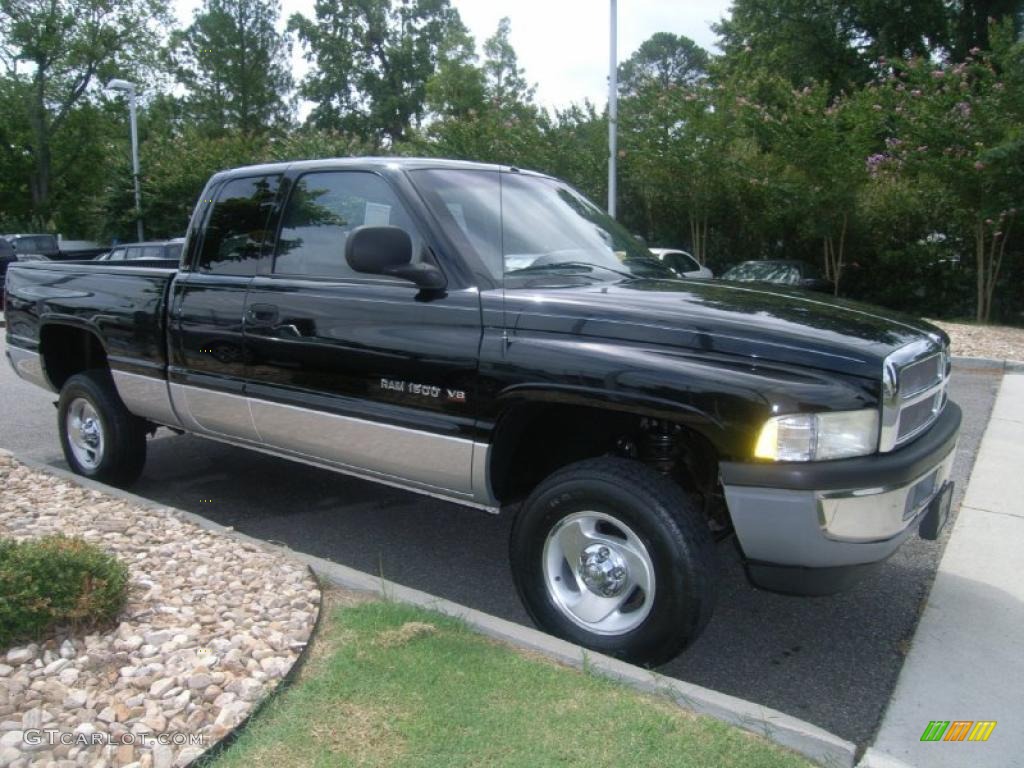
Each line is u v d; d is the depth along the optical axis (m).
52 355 6.08
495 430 3.66
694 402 3.15
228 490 5.93
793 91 20.11
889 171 18.88
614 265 4.32
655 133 20.86
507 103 25.08
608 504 3.32
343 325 4.12
